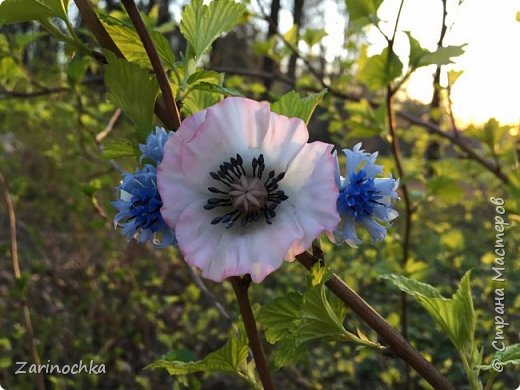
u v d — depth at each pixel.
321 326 0.19
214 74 0.21
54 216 1.01
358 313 0.19
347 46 0.68
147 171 0.18
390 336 0.19
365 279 0.69
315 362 0.71
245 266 0.16
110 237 0.86
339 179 0.17
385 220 0.18
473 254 0.86
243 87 0.71
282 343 0.20
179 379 0.37
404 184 0.43
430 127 0.54
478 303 0.63
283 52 0.62
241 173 0.17
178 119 0.19
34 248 0.93
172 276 0.86
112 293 0.83
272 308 0.21
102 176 0.80
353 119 0.50
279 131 0.17
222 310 0.44
